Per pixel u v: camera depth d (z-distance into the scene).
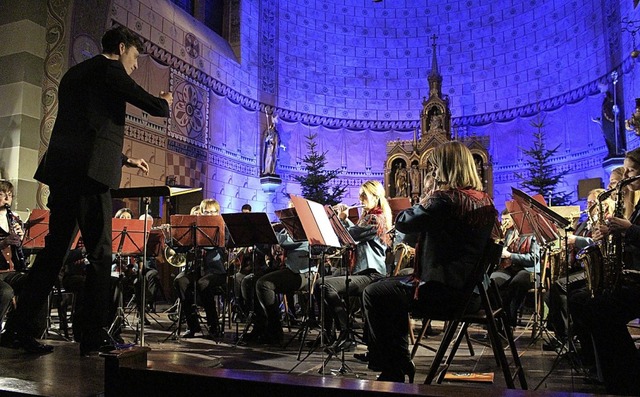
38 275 3.41
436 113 14.77
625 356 3.09
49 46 9.22
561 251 5.41
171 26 12.18
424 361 4.71
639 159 3.76
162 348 5.14
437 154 3.25
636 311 3.04
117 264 6.64
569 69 14.14
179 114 12.25
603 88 12.71
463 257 3.00
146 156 11.18
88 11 9.80
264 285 5.53
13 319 3.40
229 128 13.98
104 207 3.42
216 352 5.01
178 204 12.33
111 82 3.29
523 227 5.11
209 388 2.38
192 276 6.18
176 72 12.25
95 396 2.45
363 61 16.72
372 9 16.91
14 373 2.84
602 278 3.12
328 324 5.41
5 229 4.98
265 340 5.66
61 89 3.43
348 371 4.13
